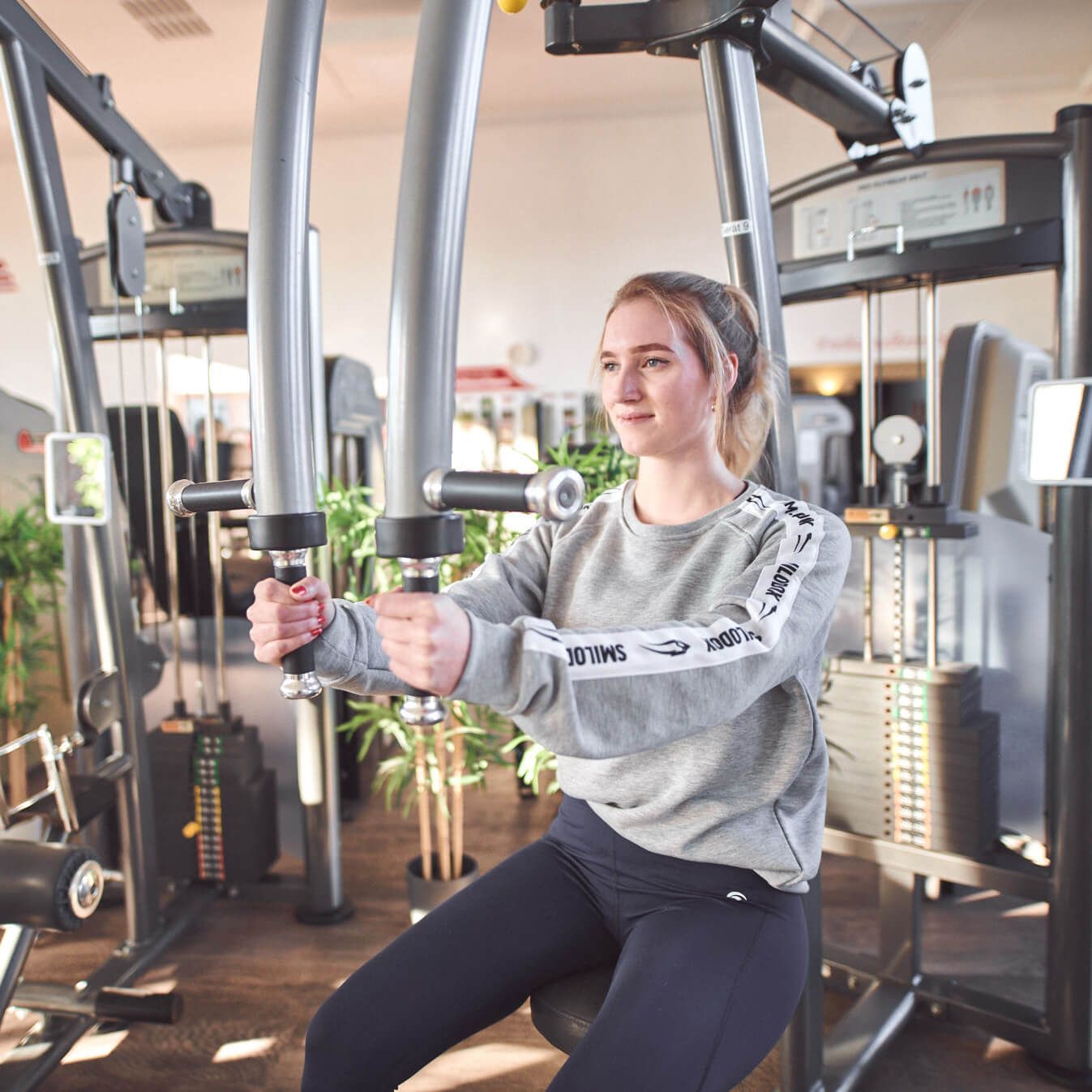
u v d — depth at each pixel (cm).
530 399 529
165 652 315
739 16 140
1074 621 191
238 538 315
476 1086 204
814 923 173
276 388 73
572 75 452
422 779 267
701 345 113
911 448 212
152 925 253
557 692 78
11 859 152
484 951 112
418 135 65
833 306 500
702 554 114
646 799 114
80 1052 215
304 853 275
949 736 204
